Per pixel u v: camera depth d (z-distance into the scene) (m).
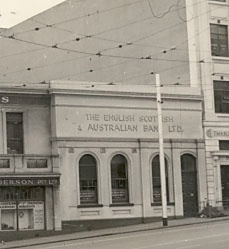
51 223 35.44
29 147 36.50
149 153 39.00
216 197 40.66
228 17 43.19
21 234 34.47
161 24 43.75
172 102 40.19
